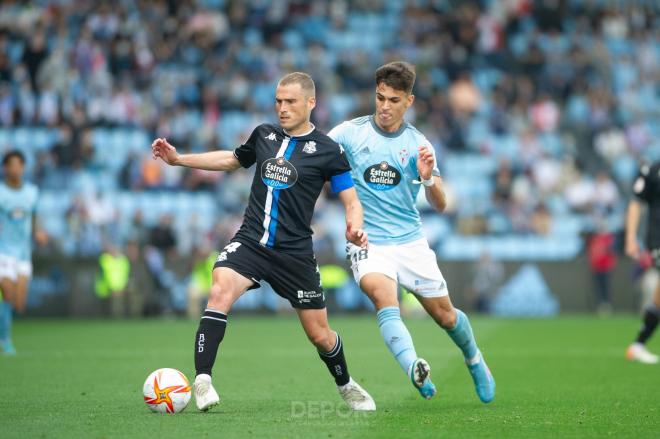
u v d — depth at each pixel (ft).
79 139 290.76
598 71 356.18
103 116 296.71
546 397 91.15
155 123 300.81
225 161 81.00
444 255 279.69
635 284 259.80
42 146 286.25
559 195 306.35
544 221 288.30
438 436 66.03
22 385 98.63
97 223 258.16
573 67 352.69
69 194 274.16
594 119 335.47
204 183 285.23
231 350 147.02
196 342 75.41
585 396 92.02
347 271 249.14
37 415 75.36
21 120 290.97
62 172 275.39
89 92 299.38
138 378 106.11
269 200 77.05
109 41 314.76
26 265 137.59
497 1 375.66
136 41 319.88
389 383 103.35
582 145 333.83
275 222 76.84
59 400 85.71
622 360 132.26
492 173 311.68
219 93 312.71
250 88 320.09
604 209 292.81
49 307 235.20
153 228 250.57
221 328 75.56
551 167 313.12
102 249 255.29
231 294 76.07
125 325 211.61
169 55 322.34
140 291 242.17
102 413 76.48
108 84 302.25
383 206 81.97
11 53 310.86
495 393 94.53
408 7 357.41
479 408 82.28
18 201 135.44
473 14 361.92
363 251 80.89
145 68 312.91
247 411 78.38
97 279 238.07
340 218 285.64
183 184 283.38
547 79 349.00
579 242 283.79
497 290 255.50
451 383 103.35
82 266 237.45
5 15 317.63
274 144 78.07
